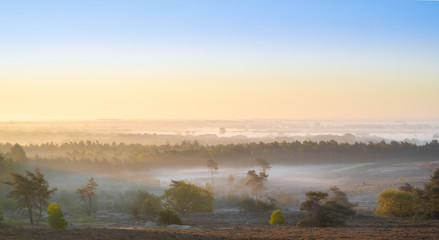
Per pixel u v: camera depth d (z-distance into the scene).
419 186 155.75
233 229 39.38
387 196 76.75
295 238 30.33
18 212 82.94
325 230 36.78
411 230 35.38
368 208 100.88
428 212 64.44
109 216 87.19
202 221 68.06
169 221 59.09
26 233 30.17
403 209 74.06
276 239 29.80
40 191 65.56
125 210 99.94
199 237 30.52
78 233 30.91
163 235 31.06
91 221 74.75
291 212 89.81
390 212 75.44
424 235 31.23
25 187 63.38
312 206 52.53
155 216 82.25
